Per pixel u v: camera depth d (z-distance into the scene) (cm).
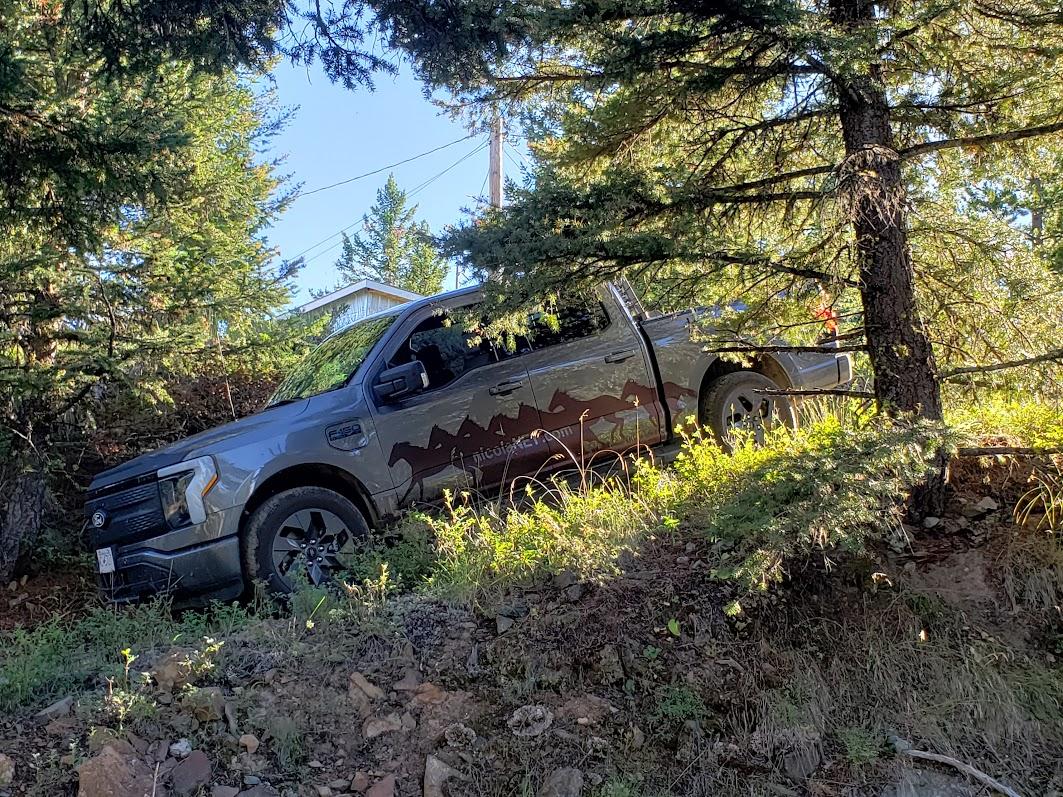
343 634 378
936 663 357
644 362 591
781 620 379
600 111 490
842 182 393
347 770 313
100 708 322
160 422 862
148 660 379
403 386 510
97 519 476
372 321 588
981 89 442
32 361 646
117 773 284
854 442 375
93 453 788
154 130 596
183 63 697
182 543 451
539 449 550
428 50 592
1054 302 454
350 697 344
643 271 441
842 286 457
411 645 372
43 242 646
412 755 321
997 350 465
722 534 408
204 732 315
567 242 403
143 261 721
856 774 322
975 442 414
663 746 330
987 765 323
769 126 487
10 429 626
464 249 407
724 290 483
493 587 409
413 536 466
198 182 734
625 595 391
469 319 443
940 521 427
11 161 571
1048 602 379
